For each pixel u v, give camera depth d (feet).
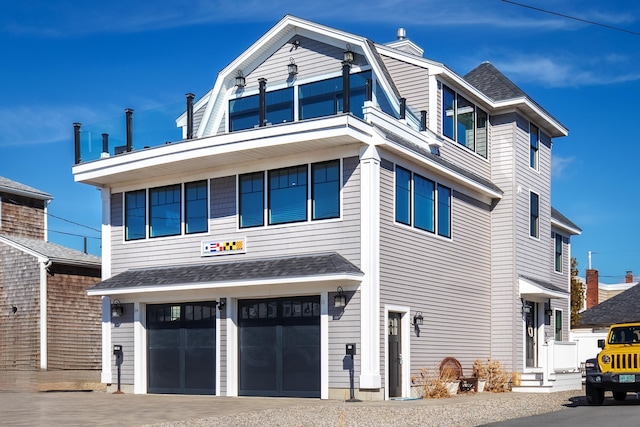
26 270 85.66
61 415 48.19
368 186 58.85
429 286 66.33
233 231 65.77
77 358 86.43
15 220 100.37
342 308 58.95
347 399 57.72
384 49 73.87
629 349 55.26
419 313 64.34
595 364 56.34
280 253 62.95
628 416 45.52
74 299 87.15
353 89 69.26
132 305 70.64
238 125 75.05
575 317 134.10
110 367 71.41
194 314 67.56
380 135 58.80
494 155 80.59
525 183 81.87
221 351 64.69
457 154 73.56
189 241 68.33
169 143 66.74
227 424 42.75
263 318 63.67
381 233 59.77
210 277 62.59
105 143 70.69
